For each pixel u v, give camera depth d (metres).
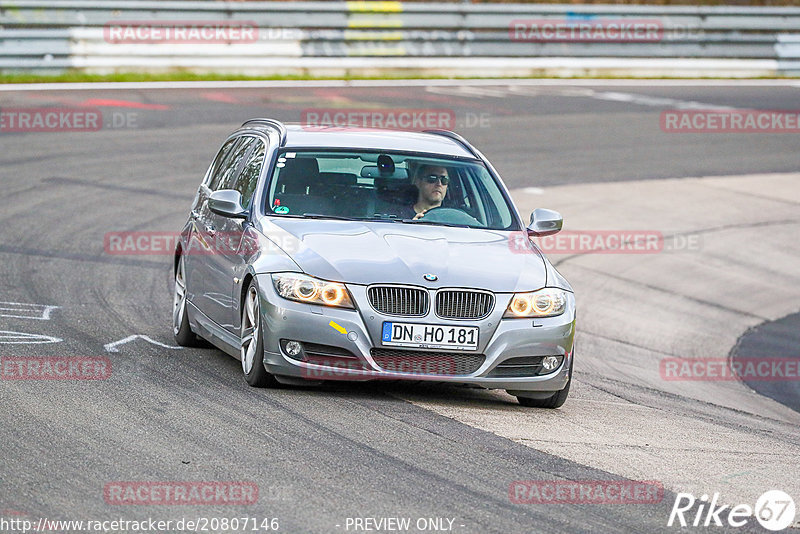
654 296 51.03
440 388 28.08
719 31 108.19
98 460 19.83
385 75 96.75
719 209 64.62
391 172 29.27
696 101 94.56
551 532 17.67
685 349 44.25
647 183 68.50
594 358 39.72
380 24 96.00
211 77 90.00
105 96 80.06
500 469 20.88
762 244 59.44
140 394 24.73
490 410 25.98
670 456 23.41
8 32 83.06
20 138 67.31
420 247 26.41
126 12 87.31
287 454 20.80
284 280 25.16
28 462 19.47
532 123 81.50
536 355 25.72
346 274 25.08
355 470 20.09
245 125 33.94
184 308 31.20
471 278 25.52
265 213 27.70
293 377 25.67
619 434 25.09
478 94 91.19
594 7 104.38
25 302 36.06
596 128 82.00
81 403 23.64
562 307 26.25
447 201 28.98
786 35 110.19
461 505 18.62
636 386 34.66
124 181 59.56
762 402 36.56
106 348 30.09
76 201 54.66
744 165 75.06
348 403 25.06
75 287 39.38
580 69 104.69
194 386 25.88
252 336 26.06
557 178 67.44
